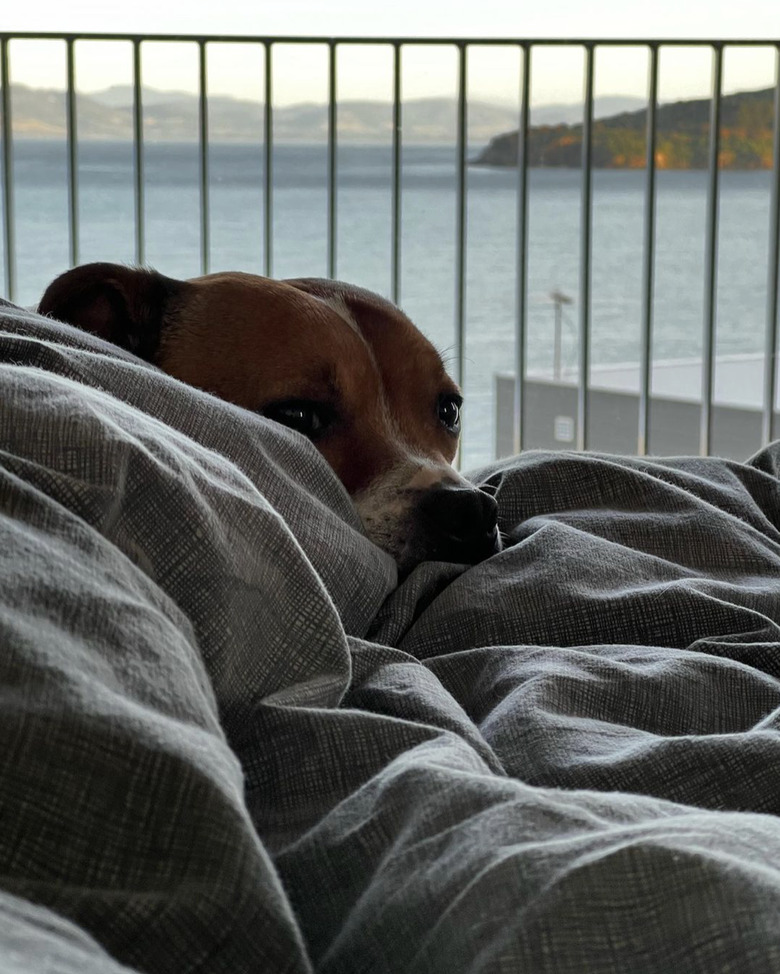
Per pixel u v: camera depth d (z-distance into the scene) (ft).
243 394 6.20
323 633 3.10
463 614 4.47
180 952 1.85
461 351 14.87
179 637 2.42
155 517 2.84
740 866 1.87
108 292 6.43
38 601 2.17
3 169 13.99
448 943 1.93
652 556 4.91
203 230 14.33
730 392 22.63
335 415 6.27
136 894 1.85
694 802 3.10
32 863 1.84
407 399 6.59
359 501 5.96
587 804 2.33
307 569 3.15
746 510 5.73
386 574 4.39
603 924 1.83
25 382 2.87
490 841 2.09
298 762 2.81
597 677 3.72
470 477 6.56
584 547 4.77
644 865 1.87
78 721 1.92
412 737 2.83
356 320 6.65
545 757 3.25
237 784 2.07
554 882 1.88
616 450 19.84
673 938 1.80
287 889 2.41
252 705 2.95
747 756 3.17
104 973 1.47
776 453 6.78
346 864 2.35
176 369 6.25
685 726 3.69
